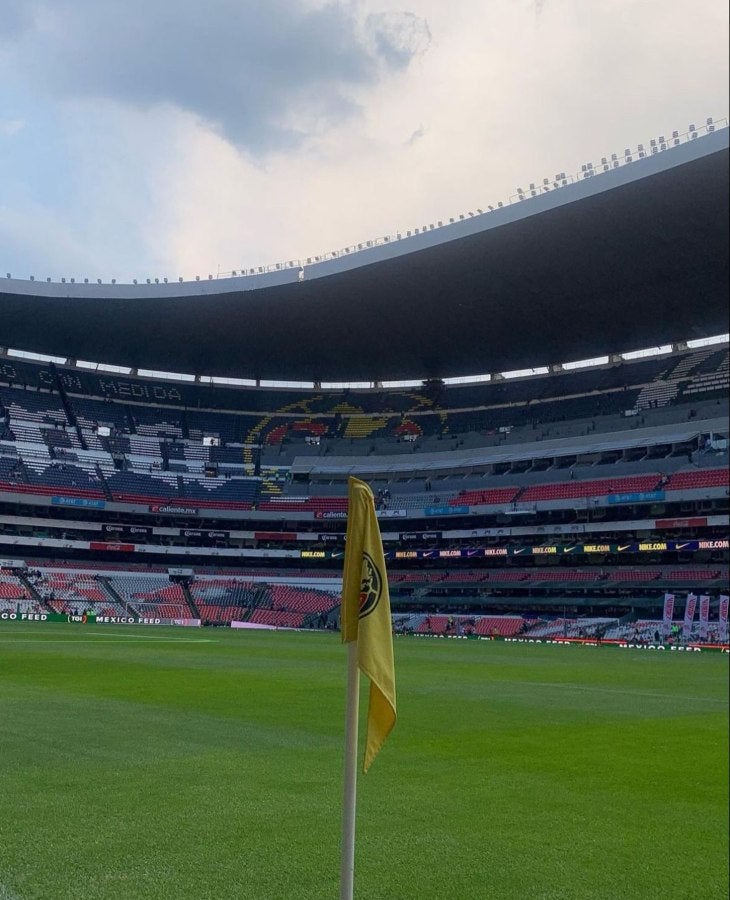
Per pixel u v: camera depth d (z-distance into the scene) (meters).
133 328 76.38
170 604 76.75
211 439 90.38
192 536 84.69
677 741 15.54
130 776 10.80
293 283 62.94
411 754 13.17
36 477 78.38
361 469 86.56
